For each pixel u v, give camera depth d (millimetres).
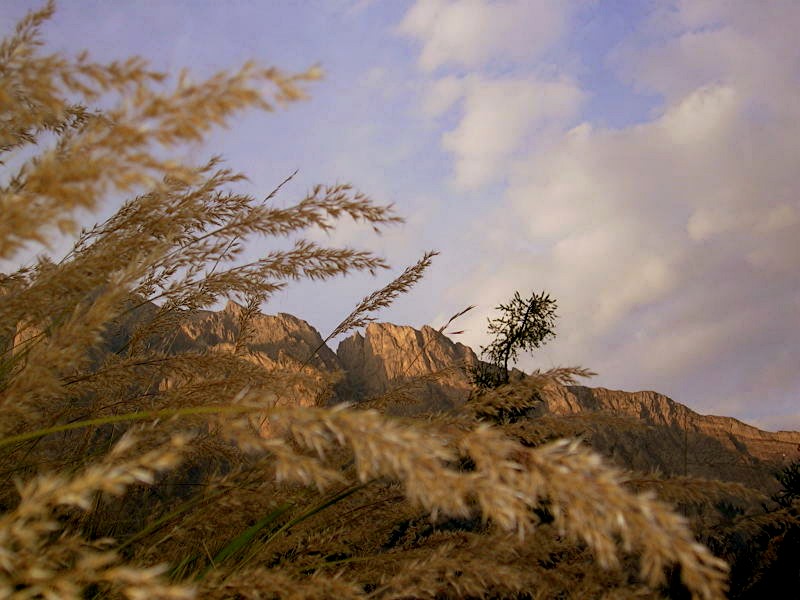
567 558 1608
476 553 1293
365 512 1806
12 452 1677
